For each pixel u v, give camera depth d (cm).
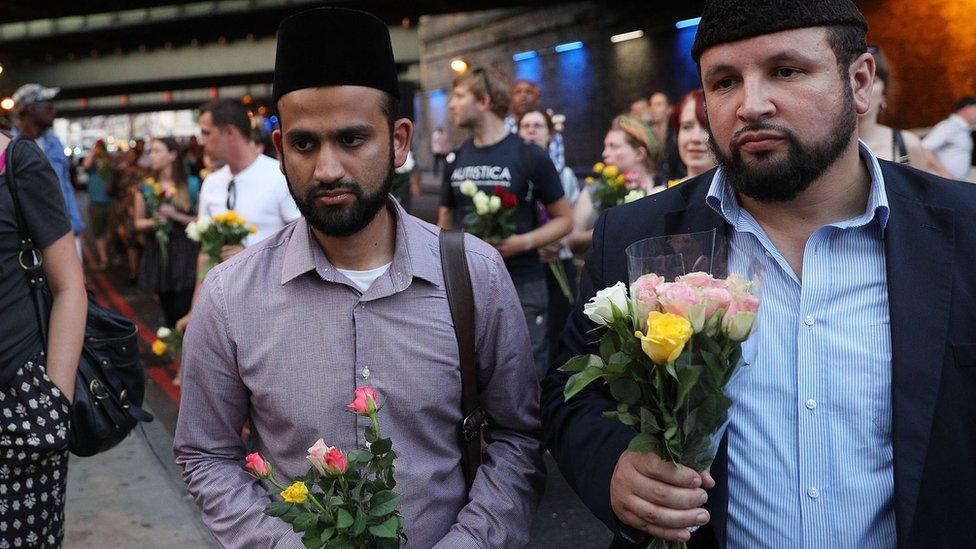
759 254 165
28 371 220
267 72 3731
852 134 154
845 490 153
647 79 1827
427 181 2880
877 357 154
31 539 224
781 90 150
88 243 1791
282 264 183
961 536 149
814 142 150
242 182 451
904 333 151
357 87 167
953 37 1046
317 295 179
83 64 3981
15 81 4044
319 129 166
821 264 160
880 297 157
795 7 147
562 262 495
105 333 243
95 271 1389
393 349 177
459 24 2684
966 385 150
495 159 437
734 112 154
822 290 158
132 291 1172
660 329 134
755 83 151
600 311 144
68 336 226
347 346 177
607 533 396
